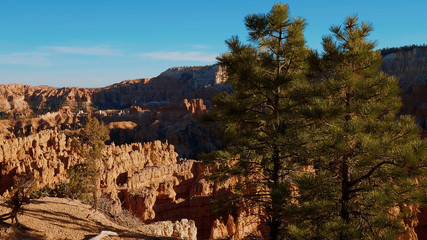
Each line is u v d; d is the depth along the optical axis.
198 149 159.25
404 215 18.28
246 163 18.59
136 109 199.00
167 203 46.84
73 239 13.96
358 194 17.42
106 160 55.59
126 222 23.09
